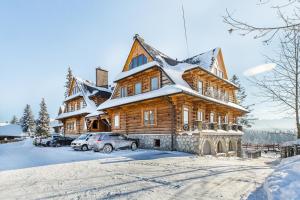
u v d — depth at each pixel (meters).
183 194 6.19
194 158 15.26
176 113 20.12
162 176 8.64
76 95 37.59
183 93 18.09
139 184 7.36
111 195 6.13
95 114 30.30
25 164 12.85
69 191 6.60
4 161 14.38
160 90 20.67
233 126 28.34
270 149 36.91
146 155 16.58
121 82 27.09
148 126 22.47
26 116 79.12
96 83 39.62
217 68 28.52
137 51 25.72
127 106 24.17
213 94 26.06
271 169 10.70
